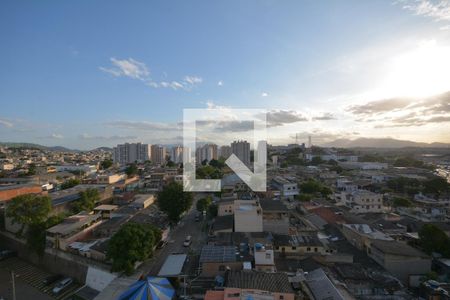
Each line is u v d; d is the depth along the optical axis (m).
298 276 33.16
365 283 32.31
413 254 36.66
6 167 143.62
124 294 31.91
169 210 58.56
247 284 27.98
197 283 34.38
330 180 106.81
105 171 133.50
